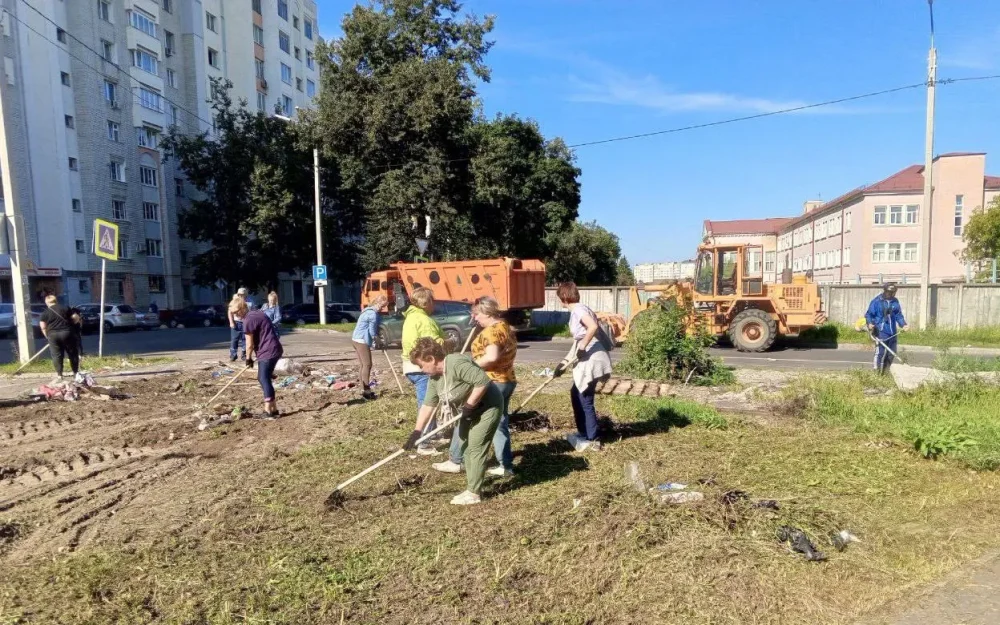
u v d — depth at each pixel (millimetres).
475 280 21109
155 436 7188
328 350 17859
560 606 3367
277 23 56312
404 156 28422
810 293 16328
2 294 33062
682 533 4141
